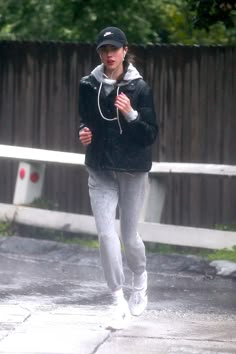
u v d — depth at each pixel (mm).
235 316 16125
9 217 22844
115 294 14812
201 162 23062
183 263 20203
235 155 22781
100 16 29312
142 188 14852
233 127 22766
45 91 24219
